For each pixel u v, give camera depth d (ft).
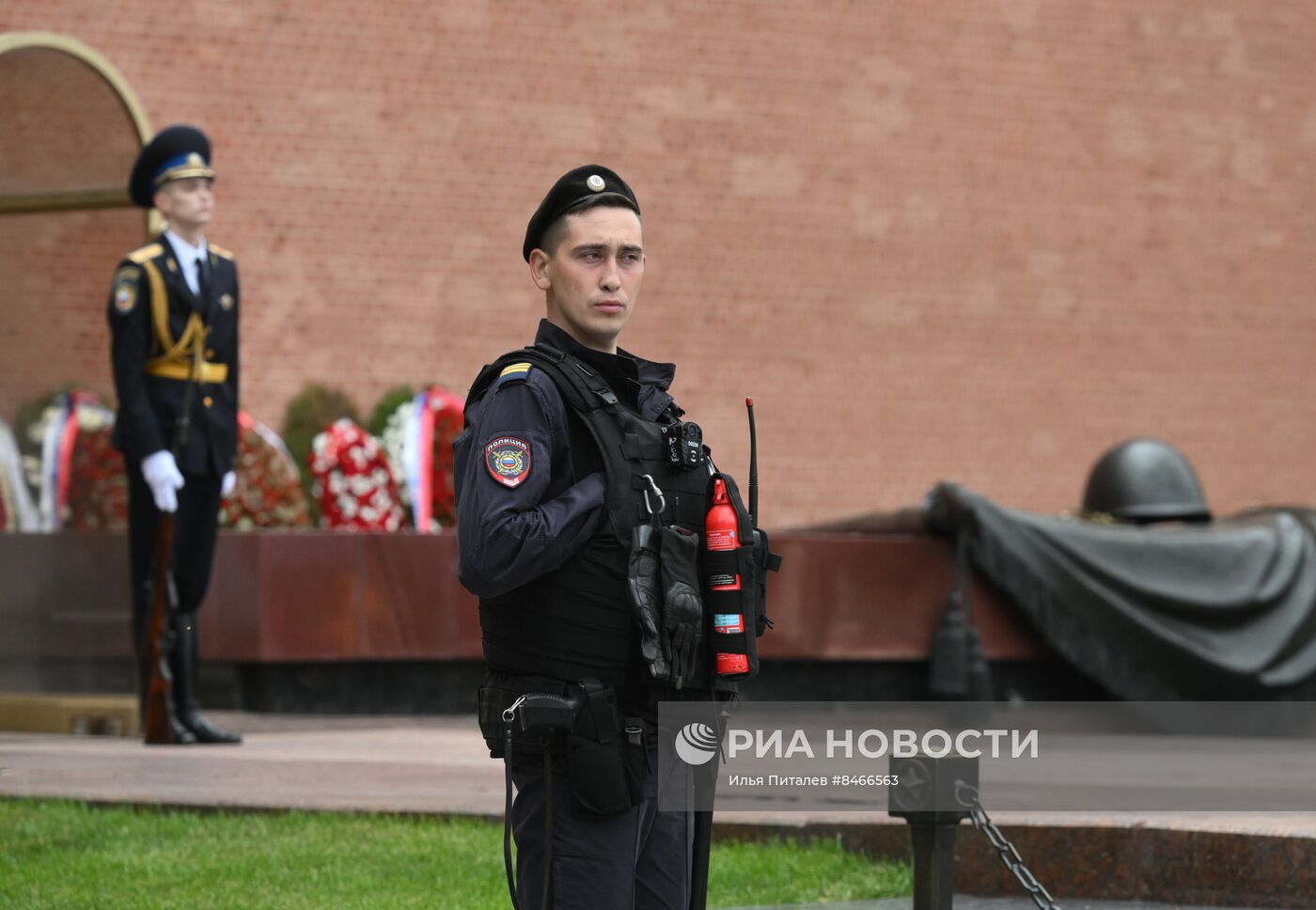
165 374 81.87
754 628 29.09
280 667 103.81
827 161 167.73
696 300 162.91
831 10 168.14
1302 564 112.47
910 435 169.99
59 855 55.67
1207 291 181.27
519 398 28.66
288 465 111.86
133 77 143.84
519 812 29.27
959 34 172.76
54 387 93.30
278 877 52.65
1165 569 111.14
